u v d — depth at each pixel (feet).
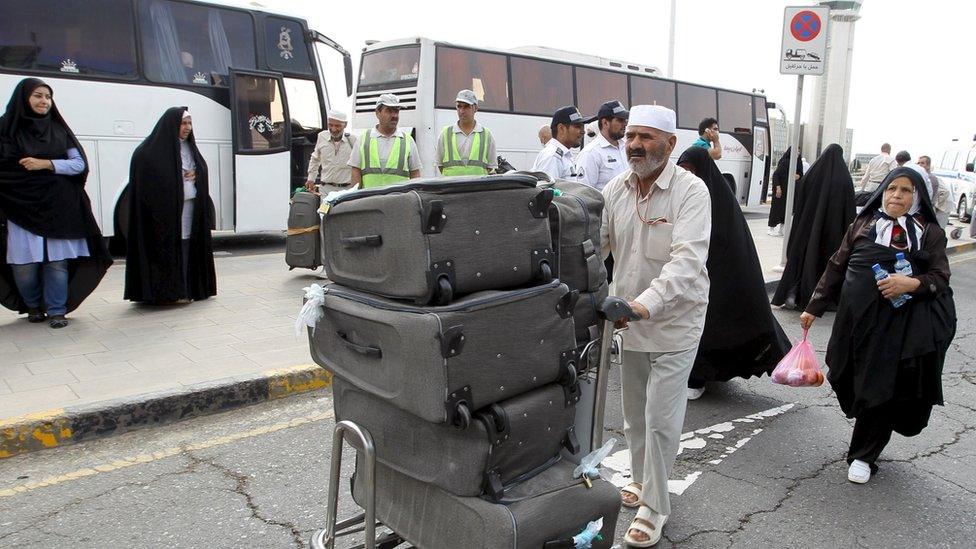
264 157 36.60
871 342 12.26
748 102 67.41
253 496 11.80
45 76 30.45
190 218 22.89
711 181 15.58
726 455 14.11
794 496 12.46
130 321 20.85
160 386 15.25
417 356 6.92
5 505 11.30
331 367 8.23
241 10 36.27
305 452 13.51
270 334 19.66
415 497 8.02
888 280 11.97
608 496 8.07
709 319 16.05
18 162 18.95
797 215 26.58
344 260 7.87
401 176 24.79
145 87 33.06
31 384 15.21
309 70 39.22
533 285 7.82
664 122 9.80
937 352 12.21
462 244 7.05
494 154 26.09
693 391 17.29
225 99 35.76
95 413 13.76
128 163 32.73
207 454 13.32
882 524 11.54
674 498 12.30
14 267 19.70
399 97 42.27
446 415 6.85
